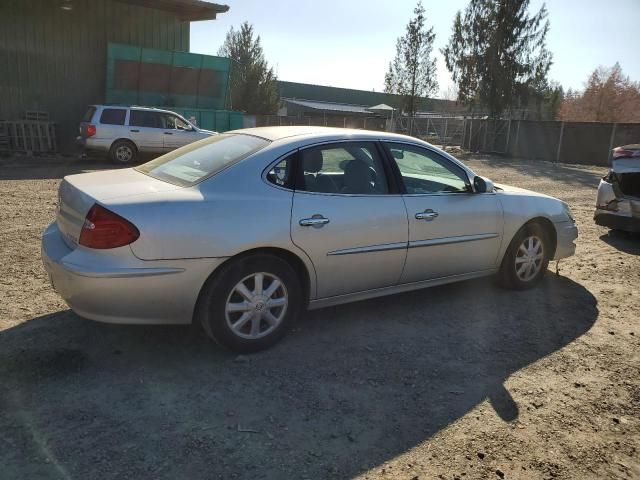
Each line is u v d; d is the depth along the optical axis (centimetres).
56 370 340
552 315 476
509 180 1630
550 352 402
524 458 278
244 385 336
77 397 312
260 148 386
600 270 622
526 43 3073
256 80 4662
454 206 458
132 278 325
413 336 421
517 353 399
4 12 1759
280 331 385
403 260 432
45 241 377
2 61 1781
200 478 250
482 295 520
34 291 468
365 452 276
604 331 446
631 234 827
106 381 331
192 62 2061
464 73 3203
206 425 292
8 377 330
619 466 276
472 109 3269
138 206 332
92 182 378
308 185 390
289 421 300
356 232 400
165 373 345
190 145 457
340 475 258
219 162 383
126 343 382
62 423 286
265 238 359
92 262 326
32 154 1742
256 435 285
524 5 3012
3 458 257
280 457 269
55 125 1833
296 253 376
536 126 2653
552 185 1523
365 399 327
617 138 2364
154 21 2070
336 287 405
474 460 274
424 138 3416
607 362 390
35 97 1864
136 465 257
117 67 1934
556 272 600
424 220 437
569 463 276
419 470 264
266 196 369
